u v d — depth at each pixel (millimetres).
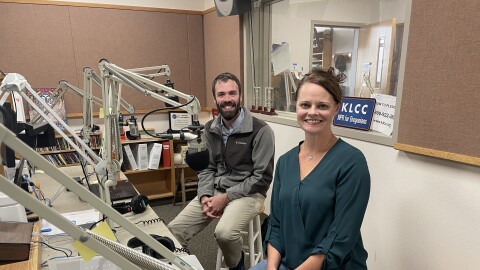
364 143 1845
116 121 1312
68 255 1096
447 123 1364
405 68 1522
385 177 1731
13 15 2814
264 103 2975
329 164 1259
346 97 1981
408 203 1615
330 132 1322
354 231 1189
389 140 1667
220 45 3270
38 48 2932
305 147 1377
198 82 3652
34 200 488
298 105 1313
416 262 1609
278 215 1438
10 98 1500
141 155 3176
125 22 3207
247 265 2154
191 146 1233
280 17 2748
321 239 1264
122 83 1283
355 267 1295
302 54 2566
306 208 1263
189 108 1200
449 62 1329
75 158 2836
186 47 3523
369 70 2008
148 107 3398
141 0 3275
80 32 3055
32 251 1021
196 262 1103
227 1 2650
